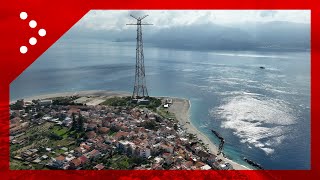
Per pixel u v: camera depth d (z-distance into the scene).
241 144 108.75
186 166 90.19
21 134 118.06
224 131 121.75
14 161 94.31
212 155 97.75
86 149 102.44
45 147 104.88
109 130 122.75
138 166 91.38
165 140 111.50
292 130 120.94
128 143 104.50
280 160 96.19
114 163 93.75
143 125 127.94
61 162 91.19
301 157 97.81
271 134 117.38
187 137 115.81
